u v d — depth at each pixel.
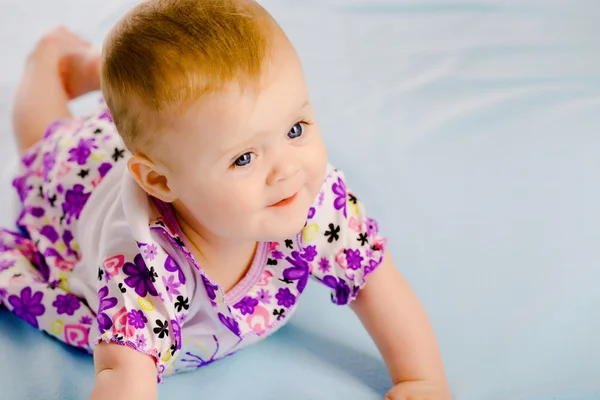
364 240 1.00
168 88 0.76
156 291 0.87
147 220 0.87
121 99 0.80
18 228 1.22
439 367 1.00
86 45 1.43
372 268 0.99
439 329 1.08
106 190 1.05
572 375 1.01
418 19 1.69
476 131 1.41
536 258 1.17
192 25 0.77
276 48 0.77
